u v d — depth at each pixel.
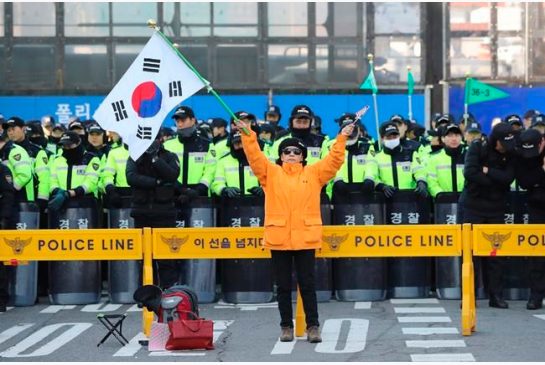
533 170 15.60
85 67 24.36
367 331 14.24
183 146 17.14
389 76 24.58
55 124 22.16
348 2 24.48
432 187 17.31
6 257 13.76
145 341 13.49
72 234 13.77
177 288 13.27
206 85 13.91
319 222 13.35
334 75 24.47
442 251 13.83
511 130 15.40
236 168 17.03
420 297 17.33
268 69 24.39
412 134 20.80
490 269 16.17
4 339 14.13
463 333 13.76
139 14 24.41
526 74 24.70
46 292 17.97
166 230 13.79
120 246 13.79
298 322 13.98
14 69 24.33
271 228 13.26
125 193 17.25
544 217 15.74
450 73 24.64
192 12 24.41
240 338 13.88
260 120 23.42
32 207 16.95
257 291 16.88
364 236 13.83
